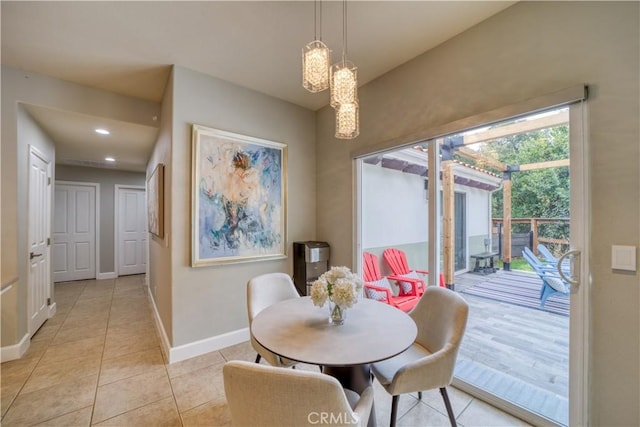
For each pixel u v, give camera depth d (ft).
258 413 2.97
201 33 6.56
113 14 5.87
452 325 4.90
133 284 16.96
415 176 9.76
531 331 6.05
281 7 5.73
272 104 9.95
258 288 6.75
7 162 7.79
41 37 6.61
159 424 5.38
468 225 7.35
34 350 8.36
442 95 6.94
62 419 5.49
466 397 6.19
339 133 5.63
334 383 2.90
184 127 8.03
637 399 4.29
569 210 5.08
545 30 5.29
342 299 4.50
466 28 6.44
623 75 4.45
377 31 6.51
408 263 10.08
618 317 4.47
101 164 17.02
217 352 8.32
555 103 5.07
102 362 7.68
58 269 17.48
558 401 5.53
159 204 9.61
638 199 4.31
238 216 9.01
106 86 9.03
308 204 10.93
